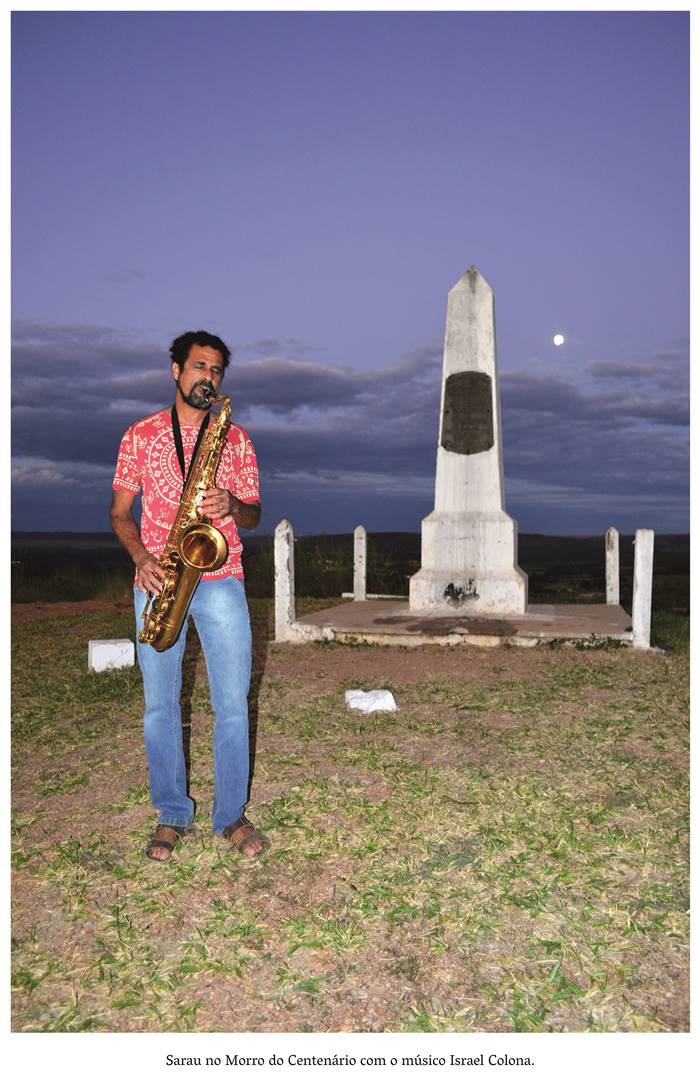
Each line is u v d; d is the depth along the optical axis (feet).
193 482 11.48
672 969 9.17
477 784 14.73
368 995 8.78
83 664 27.94
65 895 10.94
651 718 19.30
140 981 9.08
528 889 10.90
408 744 17.37
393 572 52.54
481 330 33.76
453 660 27.30
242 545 12.17
